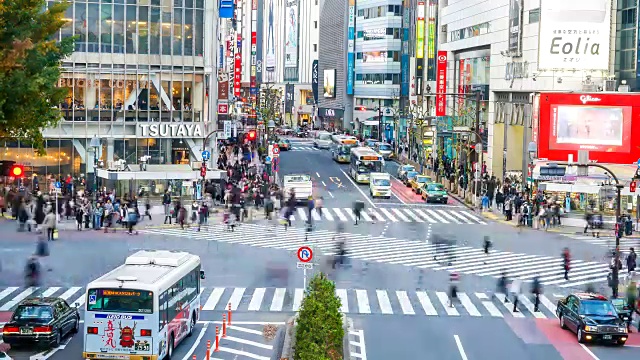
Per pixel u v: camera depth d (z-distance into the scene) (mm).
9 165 29391
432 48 127938
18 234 56188
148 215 63969
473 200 78875
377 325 36062
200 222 61406
